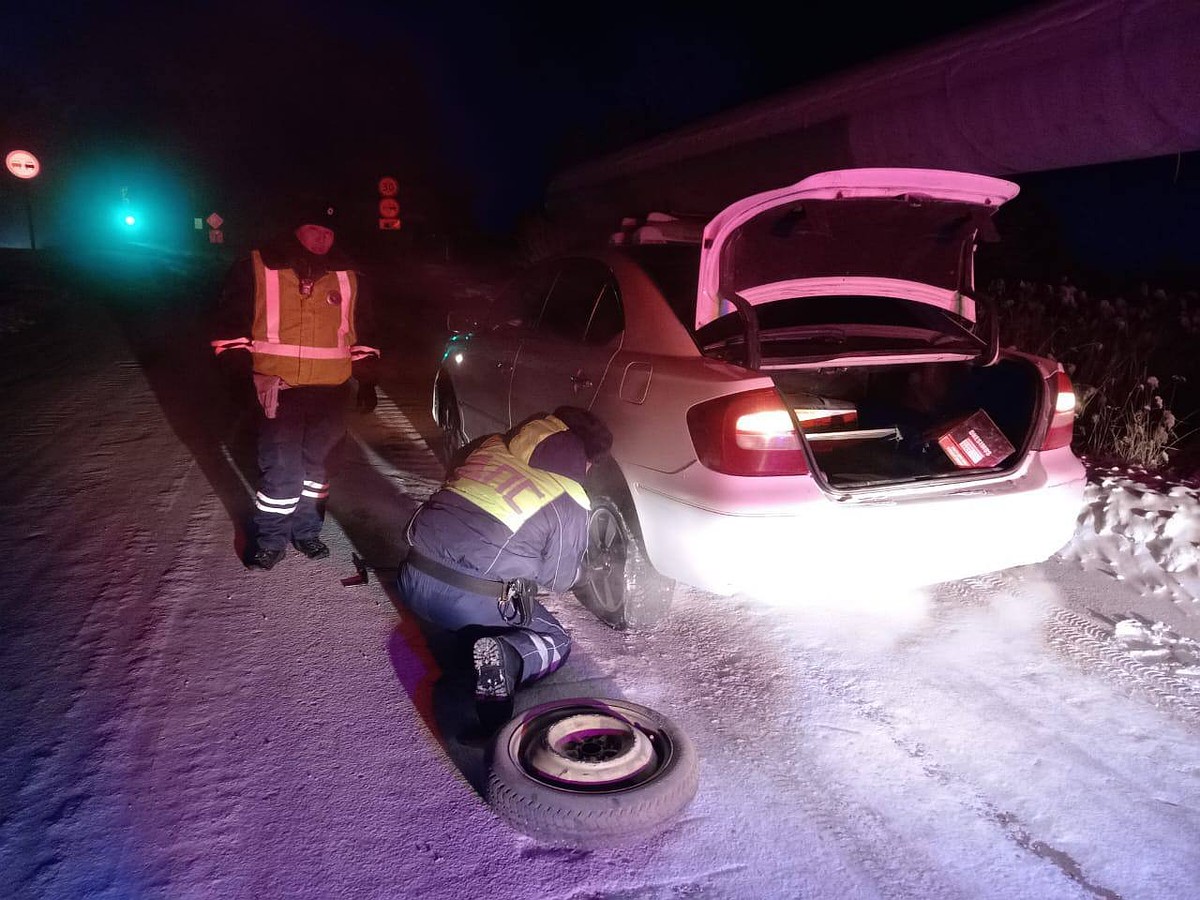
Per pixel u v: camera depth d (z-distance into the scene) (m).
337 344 4.56
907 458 4.63
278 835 2.74
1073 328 7.99
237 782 2.98
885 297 4.44
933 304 4.50
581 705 3.23
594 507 4.16
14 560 4.70
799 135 9.75
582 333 4.53
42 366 10.69
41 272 24.80
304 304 4.42
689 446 3.56
